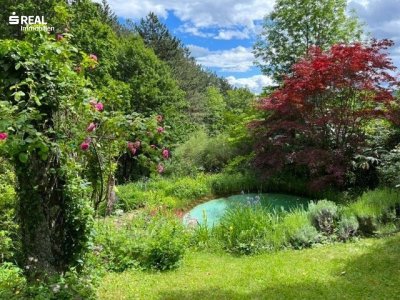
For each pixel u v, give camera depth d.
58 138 4.01
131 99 22.23
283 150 11.48
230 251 7.04
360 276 5.00
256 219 7.55
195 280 5.30
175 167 16.03
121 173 17.77
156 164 5.65
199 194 12.52
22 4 14.94
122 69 23.52
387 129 10.39
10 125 3.33
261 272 5.46
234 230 7.35
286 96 10.41
